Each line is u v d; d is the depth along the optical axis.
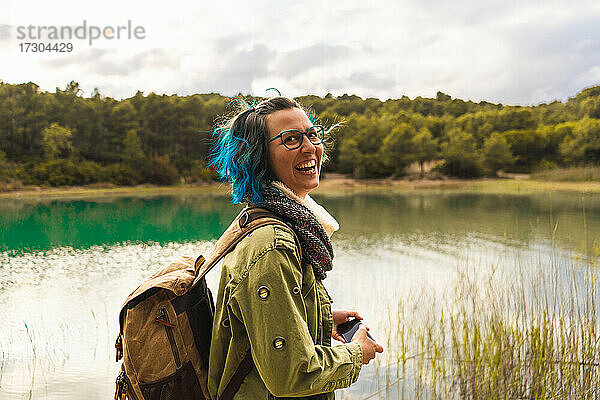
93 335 5.86
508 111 77.44
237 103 1.32
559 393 3.13
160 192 49.03
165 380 1.17
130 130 62.28
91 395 4.07
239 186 1.25
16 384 4.26
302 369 1.05
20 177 52.25
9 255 13.09
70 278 9.87
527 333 3.69
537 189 40.69
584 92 81.69
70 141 63.34
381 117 79.81
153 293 1.17
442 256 11.30
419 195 38.72
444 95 111.06
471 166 58.59
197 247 14.43
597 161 55.12
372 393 3.61
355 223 19.11
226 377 1.16
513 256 10.59
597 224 17.12
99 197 42.06
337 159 63.50
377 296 7.37
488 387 3.30
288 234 1.13
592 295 3.74
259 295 1.06
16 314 7.03
